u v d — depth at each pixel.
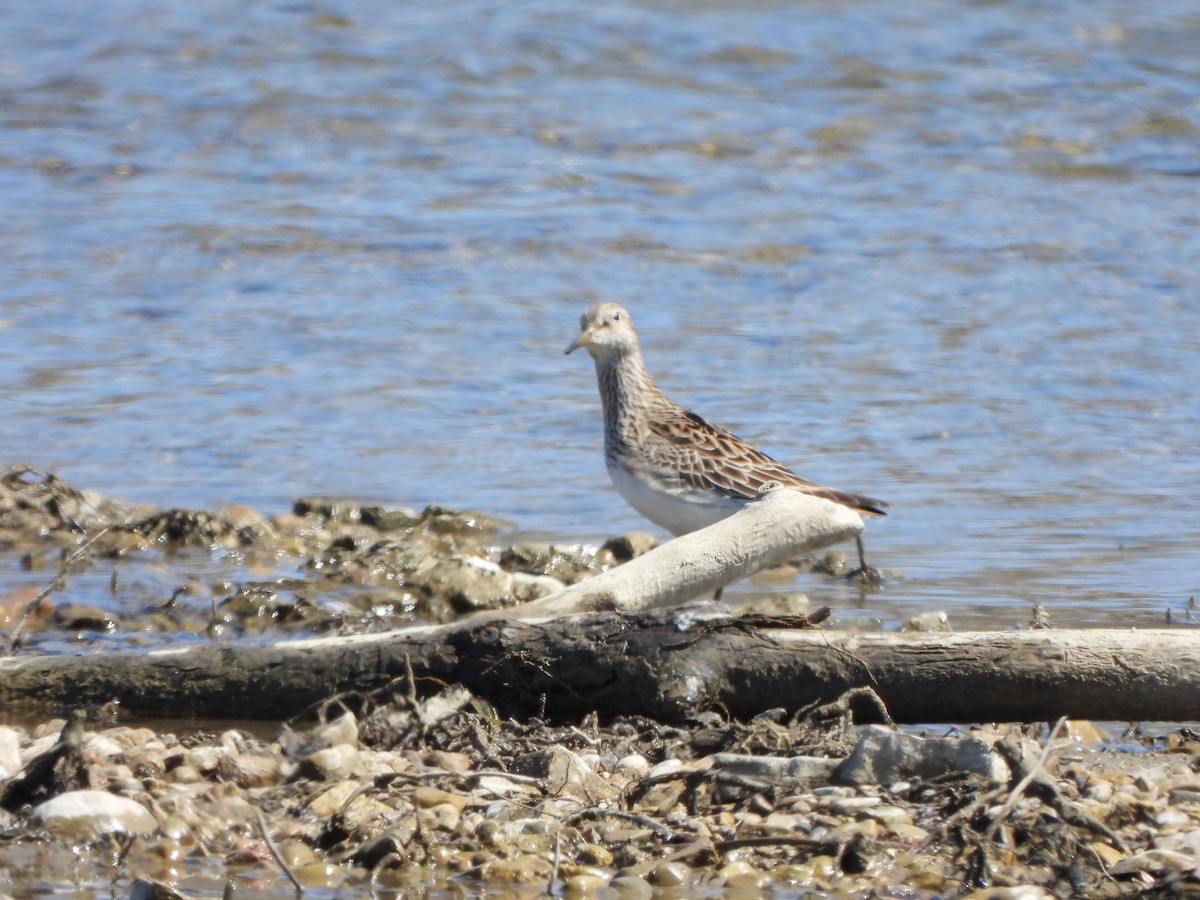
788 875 6.96
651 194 26.84
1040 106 32.12
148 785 7.48
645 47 34.84
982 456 16.12
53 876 6.85
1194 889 6.67
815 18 37.19
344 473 15.52
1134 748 8.55
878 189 27.39
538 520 14.23
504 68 33.31
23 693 9.09
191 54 33.88
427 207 25.77
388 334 20.19
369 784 7.56
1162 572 12.60
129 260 22.86
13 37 34.69
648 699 8.48
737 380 18.61
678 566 9.84
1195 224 25.55
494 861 7.04
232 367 18.83
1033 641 8.52
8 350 19.16
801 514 10.09
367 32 35.41
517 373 18.91
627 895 6.79
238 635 11.01
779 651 8.59
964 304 21.80
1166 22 37.28
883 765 7.67
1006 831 7.18
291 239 23.89
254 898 6.73
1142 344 20.11
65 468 15.50
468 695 8.58
